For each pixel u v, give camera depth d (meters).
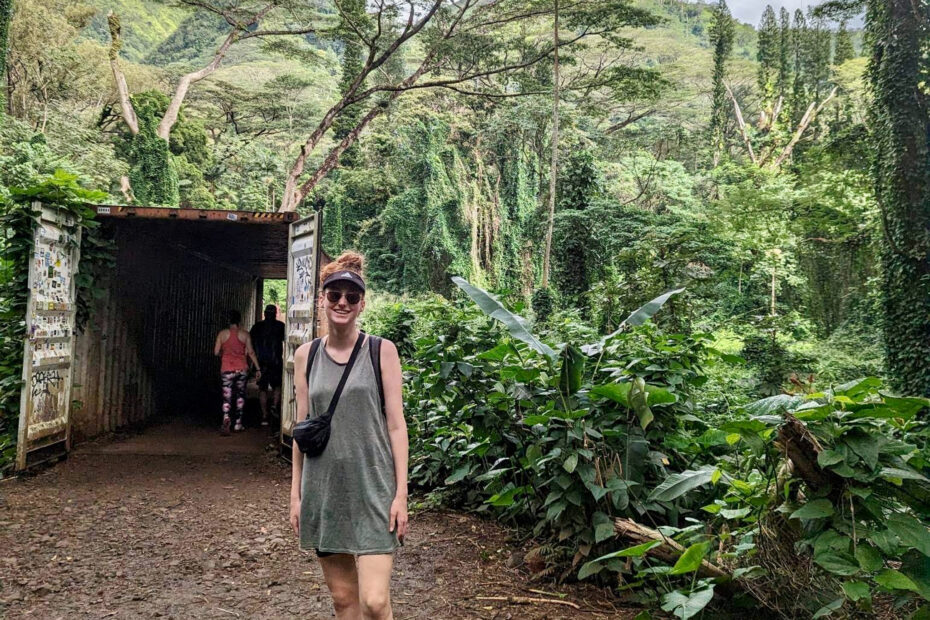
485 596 3.86
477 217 41.59
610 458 4.13
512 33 34.09
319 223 7.18
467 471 5.25
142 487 6.51
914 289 14.09
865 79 15.24
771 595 3.28
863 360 19.56
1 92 16.27
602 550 3.99
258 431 10.15
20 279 6.95
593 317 11.95
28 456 6.92
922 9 13.95
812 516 2.87
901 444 2.87
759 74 60.62
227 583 4.11
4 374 6.94
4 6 15.95
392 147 47.22
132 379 10.07
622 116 61.94
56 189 7.24
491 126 41.88
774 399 3.21
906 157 14.01
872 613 3.19
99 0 98.44
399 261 43.34
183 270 12.31
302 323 7.57
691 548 3.04
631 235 21.27
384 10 27.67
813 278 28.09
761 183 34.00
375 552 2.43
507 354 4.76
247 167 54.59
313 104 59.38
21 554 4.53
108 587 4.01
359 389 2.53
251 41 88.12
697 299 10.98
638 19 28.77
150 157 36.28
